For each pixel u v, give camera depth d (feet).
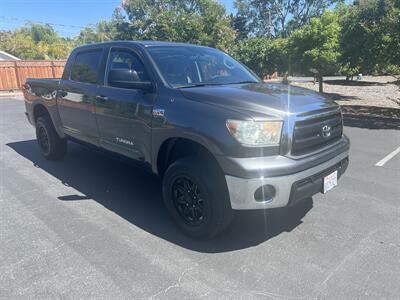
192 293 8.83
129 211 13.66
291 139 10.12
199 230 11.17
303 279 9.41
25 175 17.80
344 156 12.22
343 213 13.53
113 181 16.99
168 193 11.89
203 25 63.21
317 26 49.67
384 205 14.29
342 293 8.84
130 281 9.29
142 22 75.72
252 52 62.85
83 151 22.39
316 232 12.03
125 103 13.16
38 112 20.71
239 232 12.02
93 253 10.64
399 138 26.96
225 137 9.94
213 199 10.54
